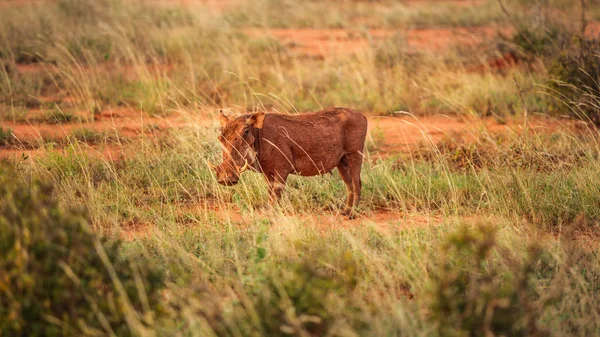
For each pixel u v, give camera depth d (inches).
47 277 545.0
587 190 948.6
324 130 912.3
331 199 1008.9
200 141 1147.3
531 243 761.6
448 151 1259.8
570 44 1731.1
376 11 3186.5
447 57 1999.3
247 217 874.1
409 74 1823.3
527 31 1887.3
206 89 1659.7
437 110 1609.3
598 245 813.2
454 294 587.8
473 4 3267.7
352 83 1726.1
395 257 729.6
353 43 2361.0
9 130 1321.4
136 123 1434.5
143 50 2005.4
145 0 2859.3
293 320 542.6
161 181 1058.7
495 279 679.7
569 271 709.9
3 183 649.0
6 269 537.0
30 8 2496.3
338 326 552.7
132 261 617.9
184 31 2219.5
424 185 1032.8
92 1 2598.4
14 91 1635.1
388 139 1397.6
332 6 3253.0
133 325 546.0
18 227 552.7
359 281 669.3
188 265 714.8
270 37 2310.5
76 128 1378.0
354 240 740.7
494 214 908.6
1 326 522.9
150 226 846.5
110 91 1633.9
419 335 572.4
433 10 3142.2
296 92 1691.7
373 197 1015.6
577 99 1482.5
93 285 563.8
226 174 818.2
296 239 763.4
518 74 1745.8
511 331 553.6
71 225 578.6
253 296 632.4
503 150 1182.3
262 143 869.8
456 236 617.6
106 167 1075.9
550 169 1067.3
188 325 587.8
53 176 978.7
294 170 917.8
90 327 551.2
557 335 579.5
